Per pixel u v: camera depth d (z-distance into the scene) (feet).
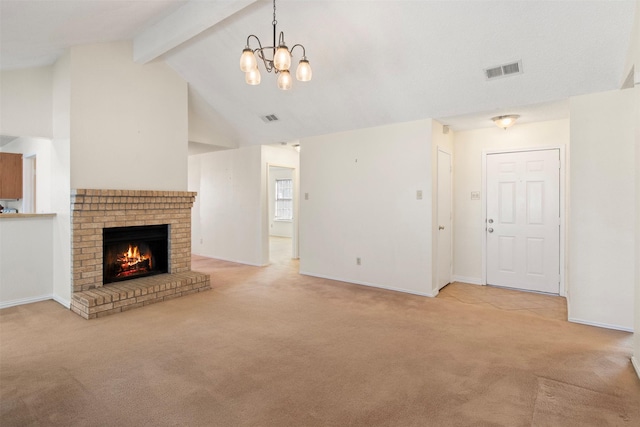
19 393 7.12
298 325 11.12
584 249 11.16
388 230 15.60
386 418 6.35
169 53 14.44
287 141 20.16
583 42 9.42
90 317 11.63
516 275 15.72
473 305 13.29
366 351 9.19
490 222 16.28
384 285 15.80
